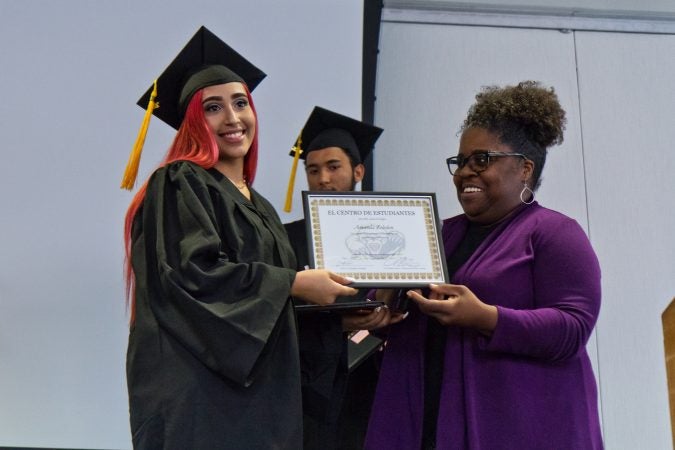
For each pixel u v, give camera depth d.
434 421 2.84
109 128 4.32
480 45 5.10
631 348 4.86
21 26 4.36
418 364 2.87
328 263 2.80
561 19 5.17
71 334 4.13
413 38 5.08
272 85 4.55
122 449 4.07
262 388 2.61
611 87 5.12
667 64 5.18
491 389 2.72
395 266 2.82
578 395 2.75
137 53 4.42
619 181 5.02
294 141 4.51
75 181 4.25
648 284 4.92
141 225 2.84
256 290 2.63
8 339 4.09
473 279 2.82
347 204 2.90
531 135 2.97
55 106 4.31
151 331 2.64
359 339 3.22
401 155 4.95
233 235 2.76
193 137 2.96
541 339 2.68
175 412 2.55
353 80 4.61
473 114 3.03
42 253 4.18
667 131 5.09
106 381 4.11
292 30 4.62
